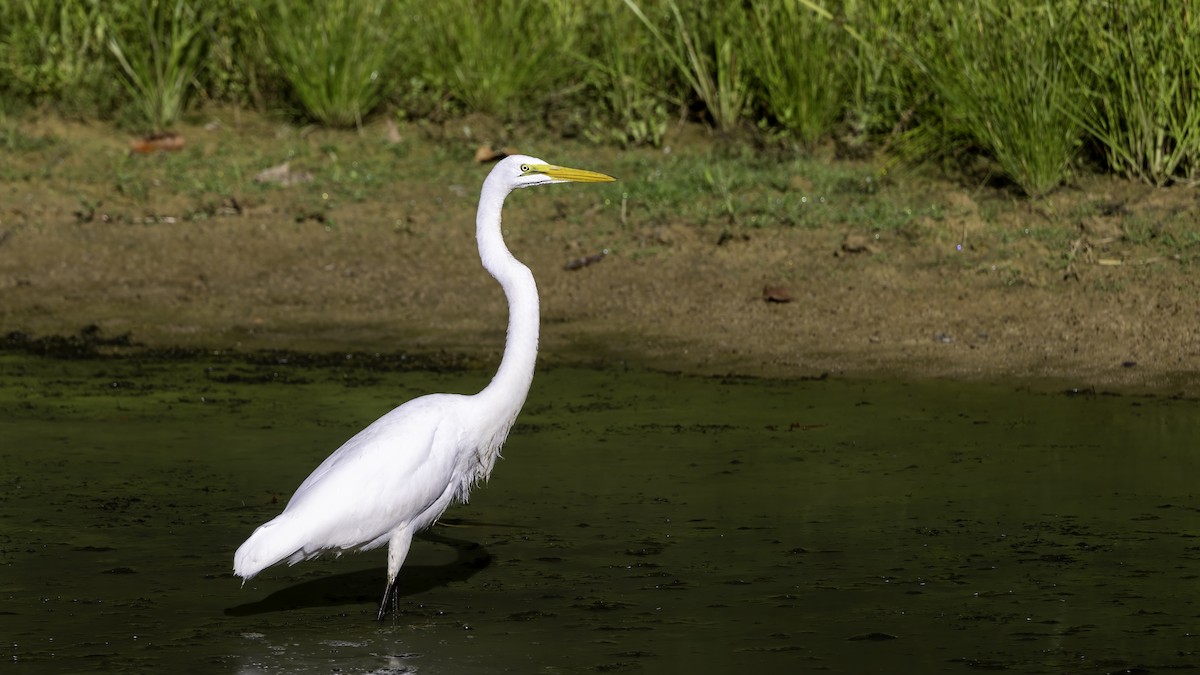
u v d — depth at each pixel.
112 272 16.38
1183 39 16.12
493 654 6.97
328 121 20.41
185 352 14.05
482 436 8.17
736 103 19.61
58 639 7.17
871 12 18.52
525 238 16.95
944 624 7.25
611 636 7.17
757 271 15.58
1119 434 10.79
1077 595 7.62
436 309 15.34
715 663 6.78
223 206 18.17
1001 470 9.98
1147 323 13.38
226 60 21.27
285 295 15.78
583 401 12.16
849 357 13.31
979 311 14.09
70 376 13.13
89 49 21.22
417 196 18.36
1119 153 16.84
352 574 8.39
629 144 19.64
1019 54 16.64
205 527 8.97
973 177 17.53
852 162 18.42
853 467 10.13
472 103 20.69
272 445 10.85
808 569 8.11
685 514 9.16
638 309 14.92
